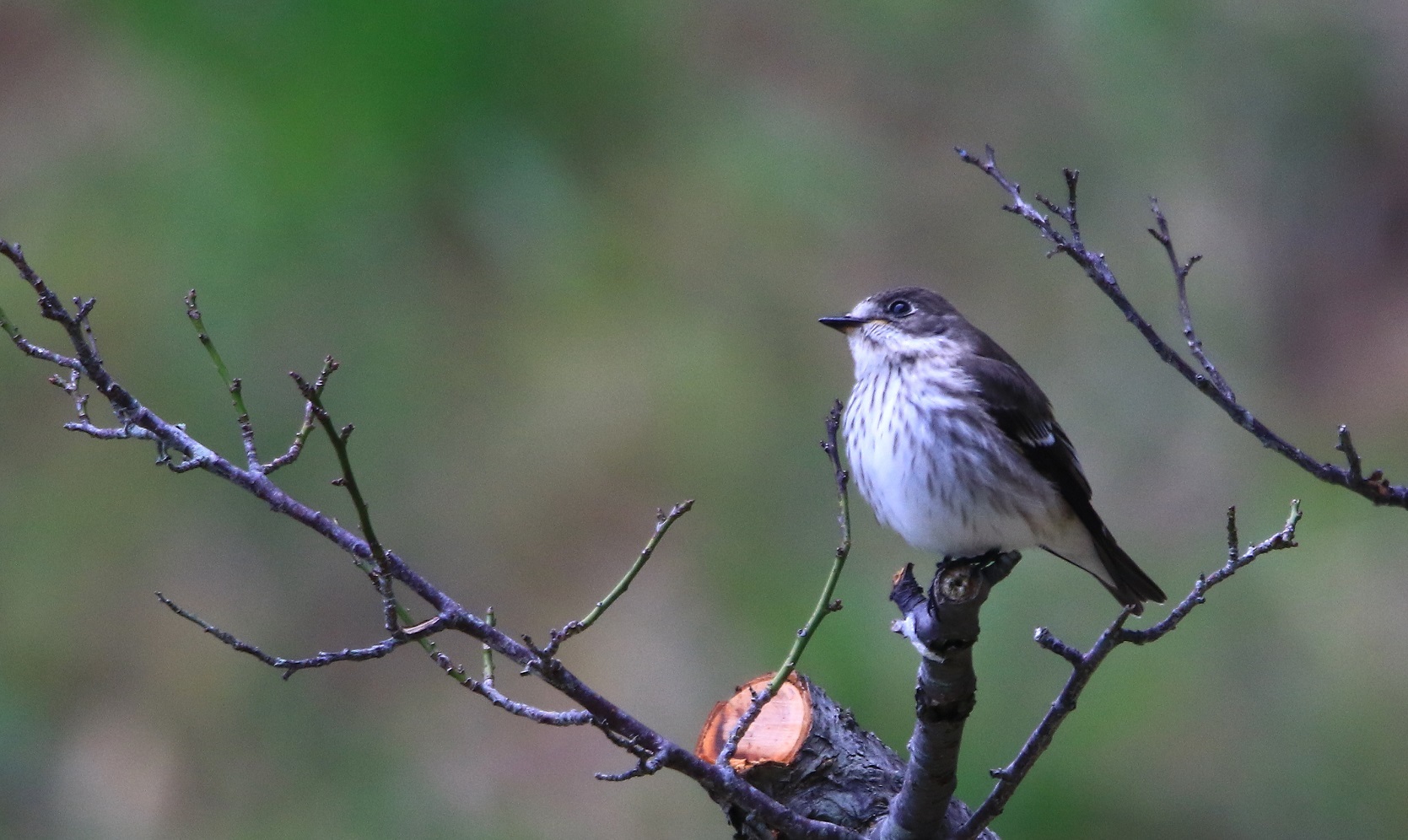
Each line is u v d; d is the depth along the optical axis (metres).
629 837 11.79
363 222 12.09
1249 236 15.12
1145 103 14.73
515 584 12.38
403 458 12.41
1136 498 13.38
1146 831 10.82
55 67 13.16
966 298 14.05
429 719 12.23
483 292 12.70
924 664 5.95
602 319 12.88
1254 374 14.80
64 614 12.21
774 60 14.49
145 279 12.09
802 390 12.92
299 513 5.56
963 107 14.73
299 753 12.02
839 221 13.72
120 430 5.52
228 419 12.00
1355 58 15.45
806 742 6.70
